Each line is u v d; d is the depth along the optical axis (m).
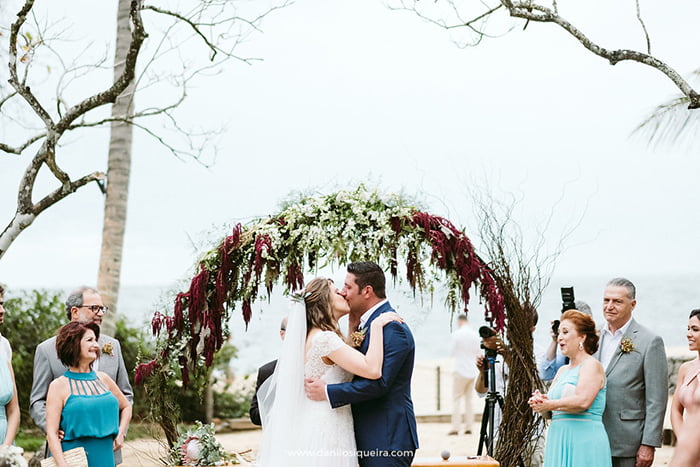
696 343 5.55
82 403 5.27
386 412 5.05
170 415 6.37
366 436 5.07
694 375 5.57
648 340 5.59
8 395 5.52
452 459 5.77
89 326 5.37
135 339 12.45
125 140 11.49
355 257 5.89
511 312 5.93
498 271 5.93
